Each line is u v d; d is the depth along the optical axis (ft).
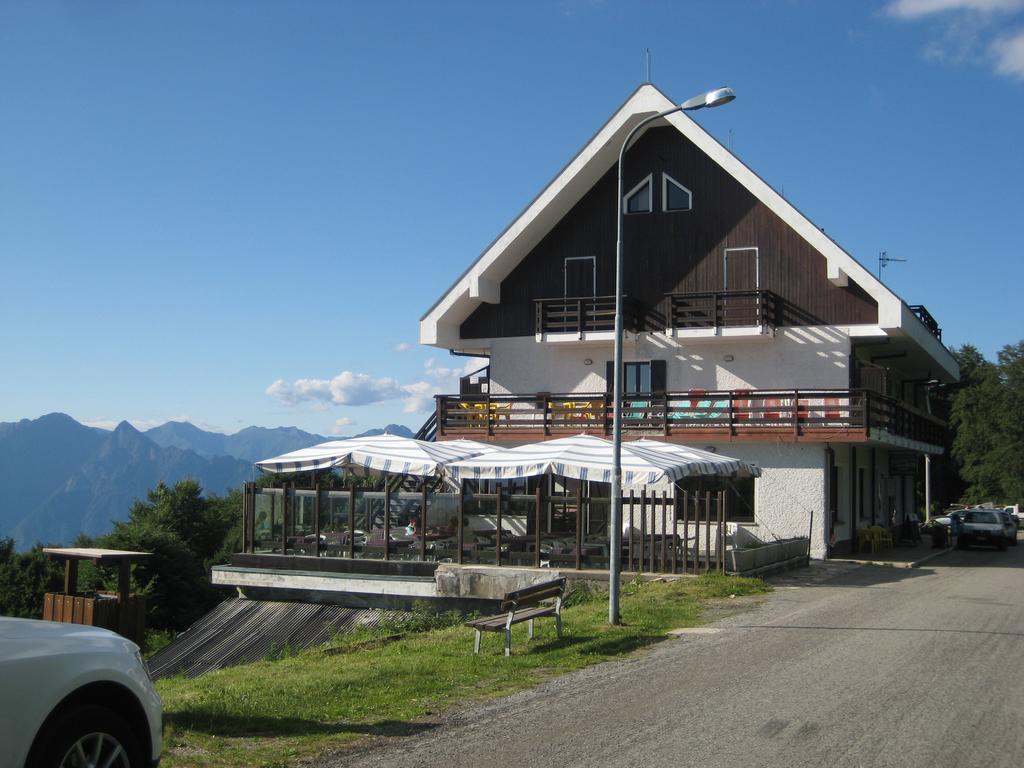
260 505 75.56
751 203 98.53
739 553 65.98
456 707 30.07
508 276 107.45
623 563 68.33
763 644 40.55
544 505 70.54
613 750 24.41
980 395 204.85
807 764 22.99
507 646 39.24
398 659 39.27
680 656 38.06
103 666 18.24
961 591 62.08
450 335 107.76
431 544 70.85
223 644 64.54
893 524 123.54
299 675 36.91
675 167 101.76
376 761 23.93
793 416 89.20
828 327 94.43
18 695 16.51
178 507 127.03
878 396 91.81
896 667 34.94
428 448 74.84
